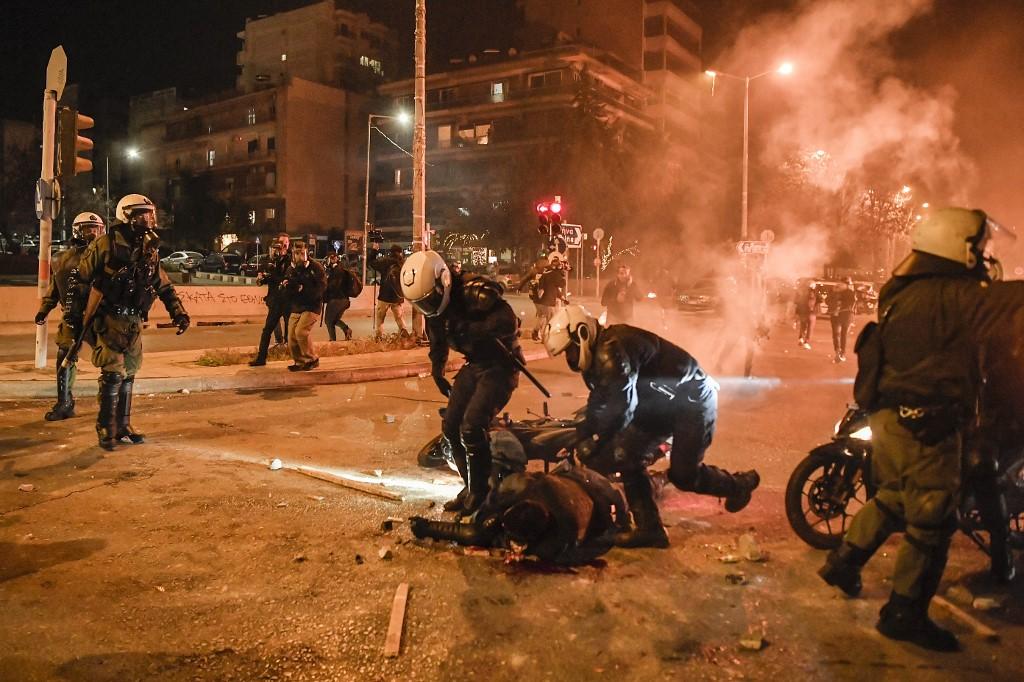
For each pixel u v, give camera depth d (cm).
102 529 547
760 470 749
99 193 7081
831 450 523
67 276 867
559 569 484
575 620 417
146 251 752
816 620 421
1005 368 449
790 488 526
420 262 529
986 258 427
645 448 532
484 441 550
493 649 386
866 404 409
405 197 7312
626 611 428
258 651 384
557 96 6294
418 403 1080
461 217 6125
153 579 464
